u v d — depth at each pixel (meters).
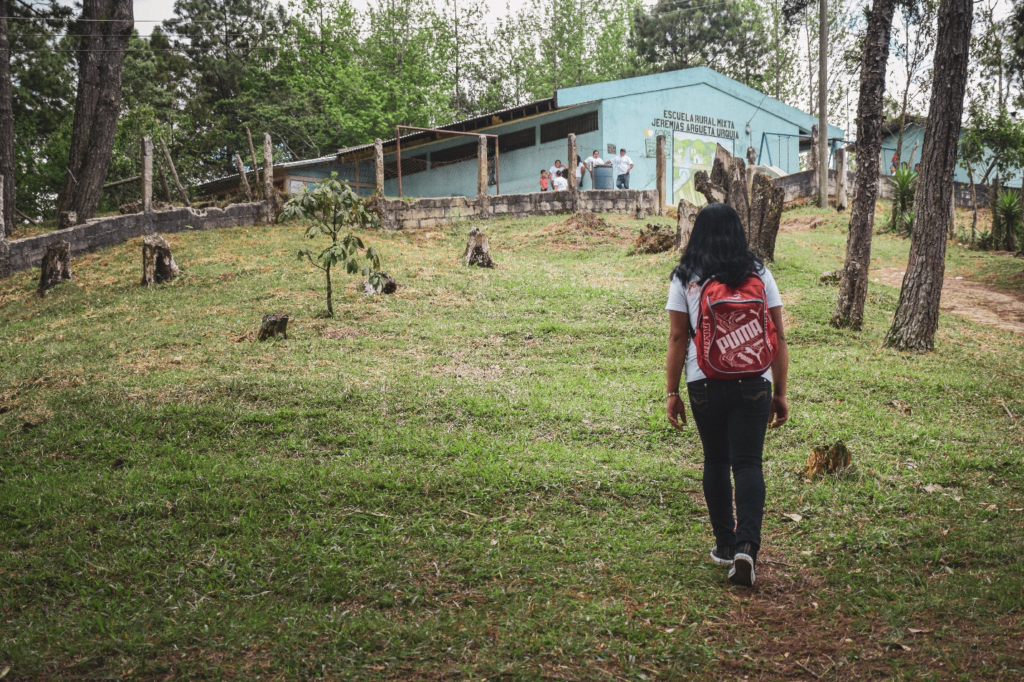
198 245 15.16
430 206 18.61
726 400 3.37
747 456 3.39
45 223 21.08
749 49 45.41
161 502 4.66
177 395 7.26
